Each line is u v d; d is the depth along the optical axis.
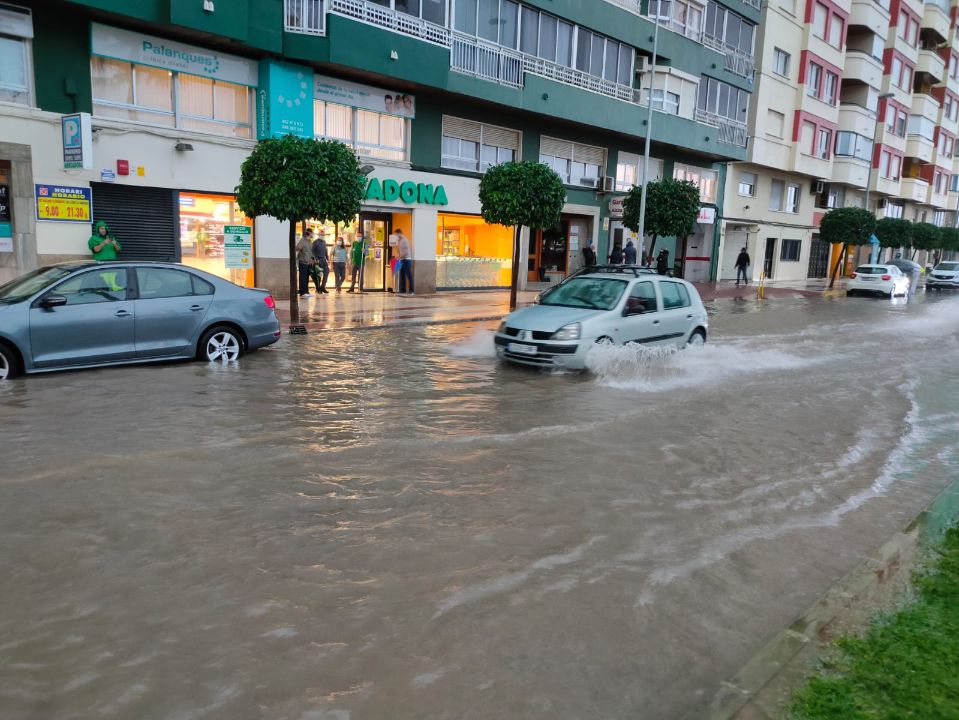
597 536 4.71
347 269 21.72
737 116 33.91
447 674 3.14
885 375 11.41
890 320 20.73
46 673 3.07
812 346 14.62
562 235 27.59
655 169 30.92
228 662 3.18
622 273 11.80
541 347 10.31
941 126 56.25
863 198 48.72
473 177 23.31
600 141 27.75
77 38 14.77
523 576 4.11
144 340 9.61
